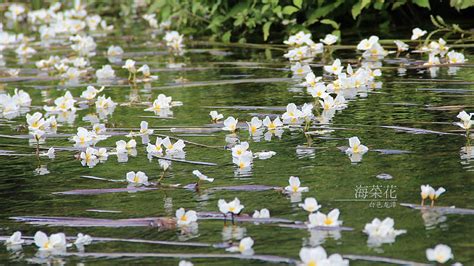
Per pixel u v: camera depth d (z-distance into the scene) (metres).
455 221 4.12
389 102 6.74
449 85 7.18
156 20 12.61
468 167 4.93
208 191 4.87
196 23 11.23
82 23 12.78
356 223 4.18
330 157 5.37
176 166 5.45
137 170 5.40
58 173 5.46
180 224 4.34
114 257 3.98
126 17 14.27
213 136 6.14
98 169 5.49
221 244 4.03
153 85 8.30
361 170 5.04
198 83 8.16
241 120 6.54
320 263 3.48
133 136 6.30
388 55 8.73
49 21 14.38
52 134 6.54
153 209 4.61
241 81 8.07
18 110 7.57
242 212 4.45
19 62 10.43
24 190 5.14
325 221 4.15
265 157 5.49
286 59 9.11
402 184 4.72
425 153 5.30
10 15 15.34
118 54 10.38
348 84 7.39
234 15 10.41
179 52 10.23
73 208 4.73
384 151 5.41
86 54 10.68
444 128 5.86
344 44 9.34
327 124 6.22
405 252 3.78
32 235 4.38
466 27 9.59
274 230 4.17
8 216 4.68
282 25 10.88
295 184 4.74
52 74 9.44
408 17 10.23
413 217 4.21
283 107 6.80
